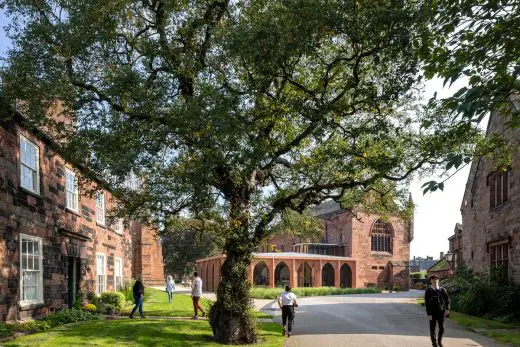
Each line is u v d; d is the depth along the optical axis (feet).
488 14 26.55
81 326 48.91
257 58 38.73
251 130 41.09
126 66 39.99
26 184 50.55
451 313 71.26
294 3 35.88
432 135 43.21
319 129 42.63
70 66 41.63
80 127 41.34
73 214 64.54
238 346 43.39
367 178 49.16
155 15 44.19
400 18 32.60
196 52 43.21
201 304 85.51
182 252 231.71
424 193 22.56
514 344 43.73
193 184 39.19
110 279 85.46
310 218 65.87
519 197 66.64
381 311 78.69
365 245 193.26
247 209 47.21
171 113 39.14
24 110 44.32
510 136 65.87
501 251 76.43
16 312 46.24
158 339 43.83
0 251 43.24
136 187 50.93
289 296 50.39
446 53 28.48
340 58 40.96
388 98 38.75
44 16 40.83
